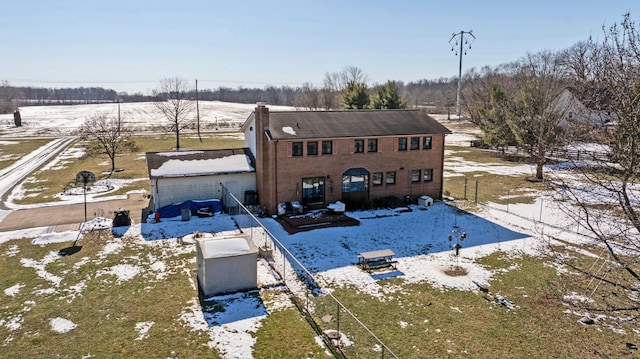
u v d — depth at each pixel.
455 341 13.73
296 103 109.62
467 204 30.45
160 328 14.18
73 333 13.88
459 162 48.50
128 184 35.94
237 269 16.81
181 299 16.17
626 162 9.91
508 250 21.69
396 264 19.88
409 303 16.20
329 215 26.89
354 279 18.23
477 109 60.97
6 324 14.38
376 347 13.33
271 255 20.47
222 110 147.88
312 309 15.61
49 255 20.28
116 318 14.79
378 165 29.30
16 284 17.30
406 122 31.09
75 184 35.88
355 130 28.62
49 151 55.56
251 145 30.20
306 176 27.45
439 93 175.88
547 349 13.37
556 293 16.67
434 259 20.52
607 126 10.79
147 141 66.50
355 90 69.44
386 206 29.34
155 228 24.17
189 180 27.30
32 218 26.28
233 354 12.82
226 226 24.73
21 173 41.31
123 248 21.22
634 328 14.51
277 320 14.78
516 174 40.88
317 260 20.27
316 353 12.94
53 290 16.80
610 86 9.77
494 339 13.88
